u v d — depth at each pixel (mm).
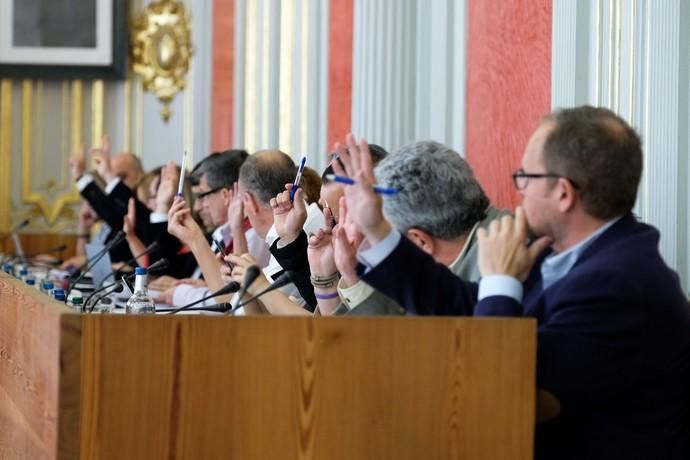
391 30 12000
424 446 4512
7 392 6277
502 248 4758
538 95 9312
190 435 4465
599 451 4707
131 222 11438
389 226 5008
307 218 7801
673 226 7172
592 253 4770
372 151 7289
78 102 17703
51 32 17484
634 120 7559
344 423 4504
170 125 17516
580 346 4539
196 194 10531
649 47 7453
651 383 4699
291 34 14961
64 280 11516
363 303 5805
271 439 4492
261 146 15266
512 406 4523
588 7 8367
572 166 4723
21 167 17703
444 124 11398
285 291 7574
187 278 11141
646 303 4598
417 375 4512
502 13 10094
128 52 17641
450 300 5039
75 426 4418
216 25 16609
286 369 4496
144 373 4449
